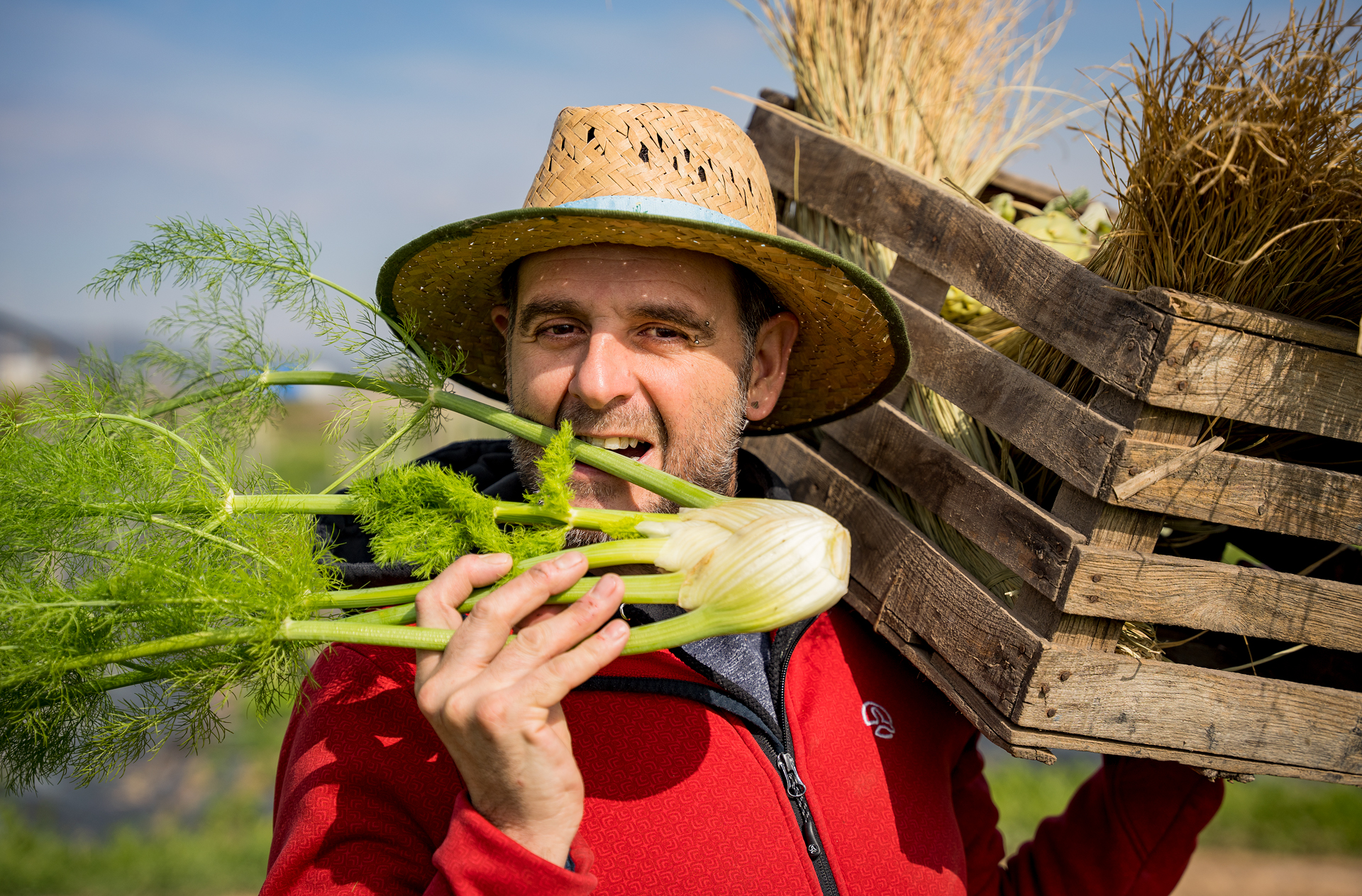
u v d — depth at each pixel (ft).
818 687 5.00
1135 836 5.47
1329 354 3.81
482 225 4.32
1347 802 18.02
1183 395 3.73
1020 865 5.92
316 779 4.08
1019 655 3.99
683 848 4.16
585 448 4.26
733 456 5.03
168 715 3.71
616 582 3.27
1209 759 4.09
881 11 6.66
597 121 4.52
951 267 4.93
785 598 3.34
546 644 3.14
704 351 4.60
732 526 3.53
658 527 3.69
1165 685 4.00
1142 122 3.97
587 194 4.44
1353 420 3.91
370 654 4.45
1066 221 6.36
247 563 3.88
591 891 3.32
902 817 4.79
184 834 14.87
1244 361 3.74
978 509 4.45
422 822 4.09
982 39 7.25
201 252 4.54
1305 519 3.97
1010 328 5.48
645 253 4.41
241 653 3.62
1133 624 4.28
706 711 4.50
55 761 3.74
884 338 4.97
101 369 4.57
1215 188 3.69
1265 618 4.04
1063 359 4.53
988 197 7.49
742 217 4.63
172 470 4.05
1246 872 15.76
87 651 3.57
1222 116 3.68
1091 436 3.93
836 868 4.39
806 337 5.36
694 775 4.33
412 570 4.52
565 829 3.27
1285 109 3.66
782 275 4.72
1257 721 4.11
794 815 4.37
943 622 4.48
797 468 5.81
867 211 5.60
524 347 4.64
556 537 3.82
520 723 3.07
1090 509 3.94
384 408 4.79
